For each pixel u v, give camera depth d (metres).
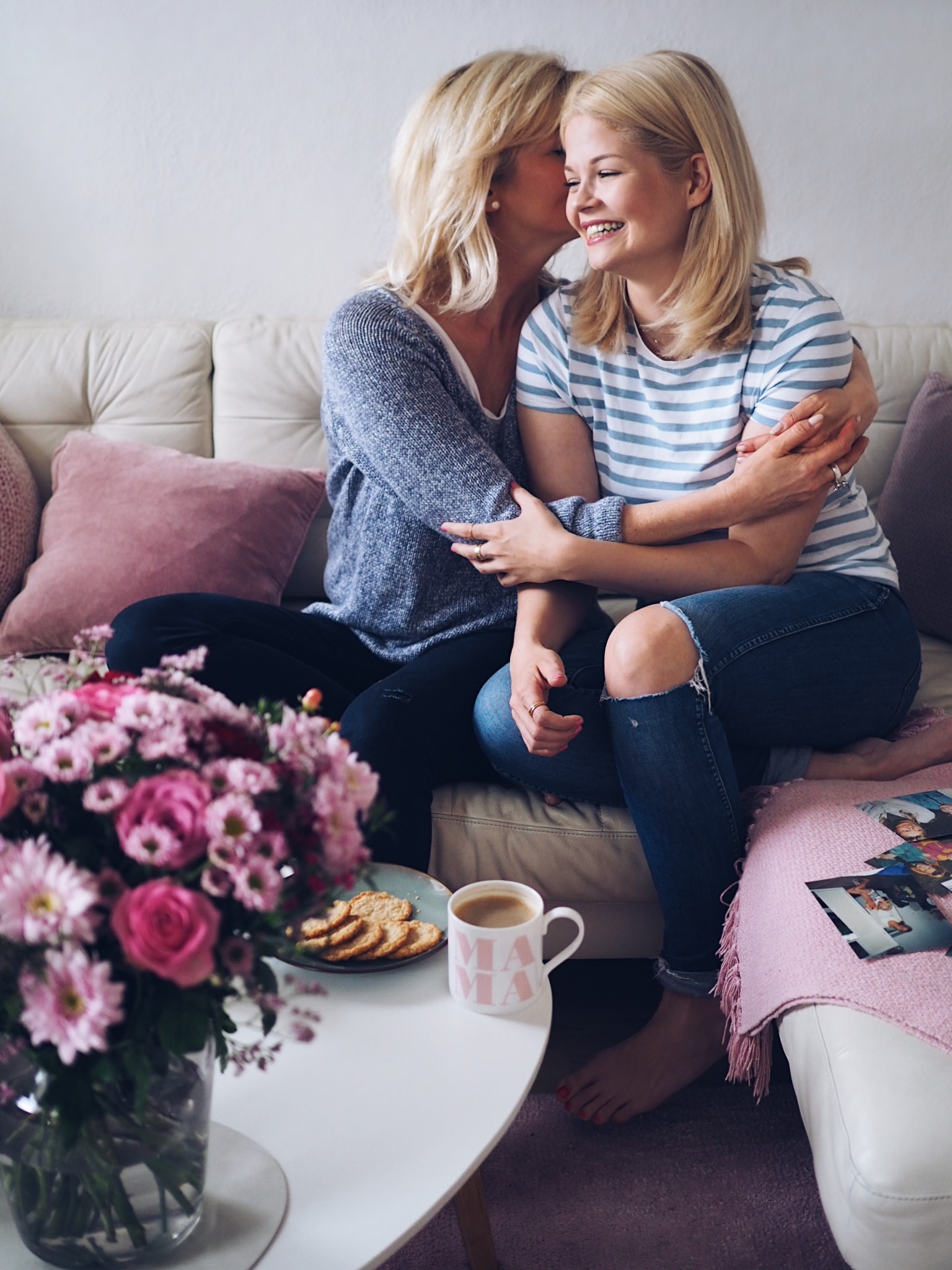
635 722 1.38
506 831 1.51
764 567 1.54
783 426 1.51
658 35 2.35
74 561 1.94
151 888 0.65
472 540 1.60
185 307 2.46
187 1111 0.74
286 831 0.72
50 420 2.21
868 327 2.23
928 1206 0.89
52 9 2.31
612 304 1.62
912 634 1.58
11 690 1.73
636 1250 1.25
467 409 1.69
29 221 2.41
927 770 1.50
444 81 1.65
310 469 2.12
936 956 1.10
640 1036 1.45
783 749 1.52
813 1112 1.05
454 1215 1.31
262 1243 0.77
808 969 1.12
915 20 2.34
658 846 1.40
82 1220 0.73
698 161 1.50
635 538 1.54
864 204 2.43
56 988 0.63
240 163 2.39
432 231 1.64
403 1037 0.97
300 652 1.66
